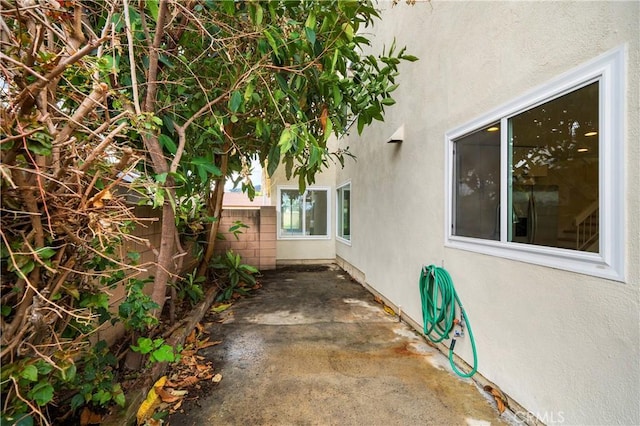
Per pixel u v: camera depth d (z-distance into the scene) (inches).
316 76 111.7
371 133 227.3
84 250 61.9
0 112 44.1
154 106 97.3
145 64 99.2
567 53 71.4
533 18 80.7
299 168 138.3
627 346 58.6
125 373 92.4
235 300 202.1
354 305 192.1
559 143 74.1
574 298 69.2
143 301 88.1
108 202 60.9
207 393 92.5
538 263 78.5
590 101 66.8
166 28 93.0
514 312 86.6
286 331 145.6
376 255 211.5
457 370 108.3
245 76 101.0
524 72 83.7
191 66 112.1
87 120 65.1
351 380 100.7
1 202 47.0
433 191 133.6
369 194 230.8
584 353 66.6
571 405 69.1
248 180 158.1
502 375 90.5
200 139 119.4
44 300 50.3
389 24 190.5
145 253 137.9
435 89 132.3
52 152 52.3
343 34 96.0
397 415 83.1
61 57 51.9
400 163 169.8
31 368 49.5
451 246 118.4
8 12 47.1
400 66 169.6
